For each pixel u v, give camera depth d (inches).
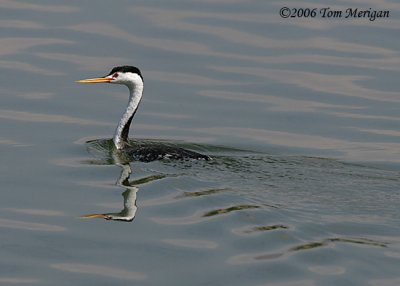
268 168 626.8
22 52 849.5
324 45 888.3
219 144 692.7
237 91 793.6
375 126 733.9
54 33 894.4
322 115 752.3
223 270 472.7
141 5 972.6
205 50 868.0
